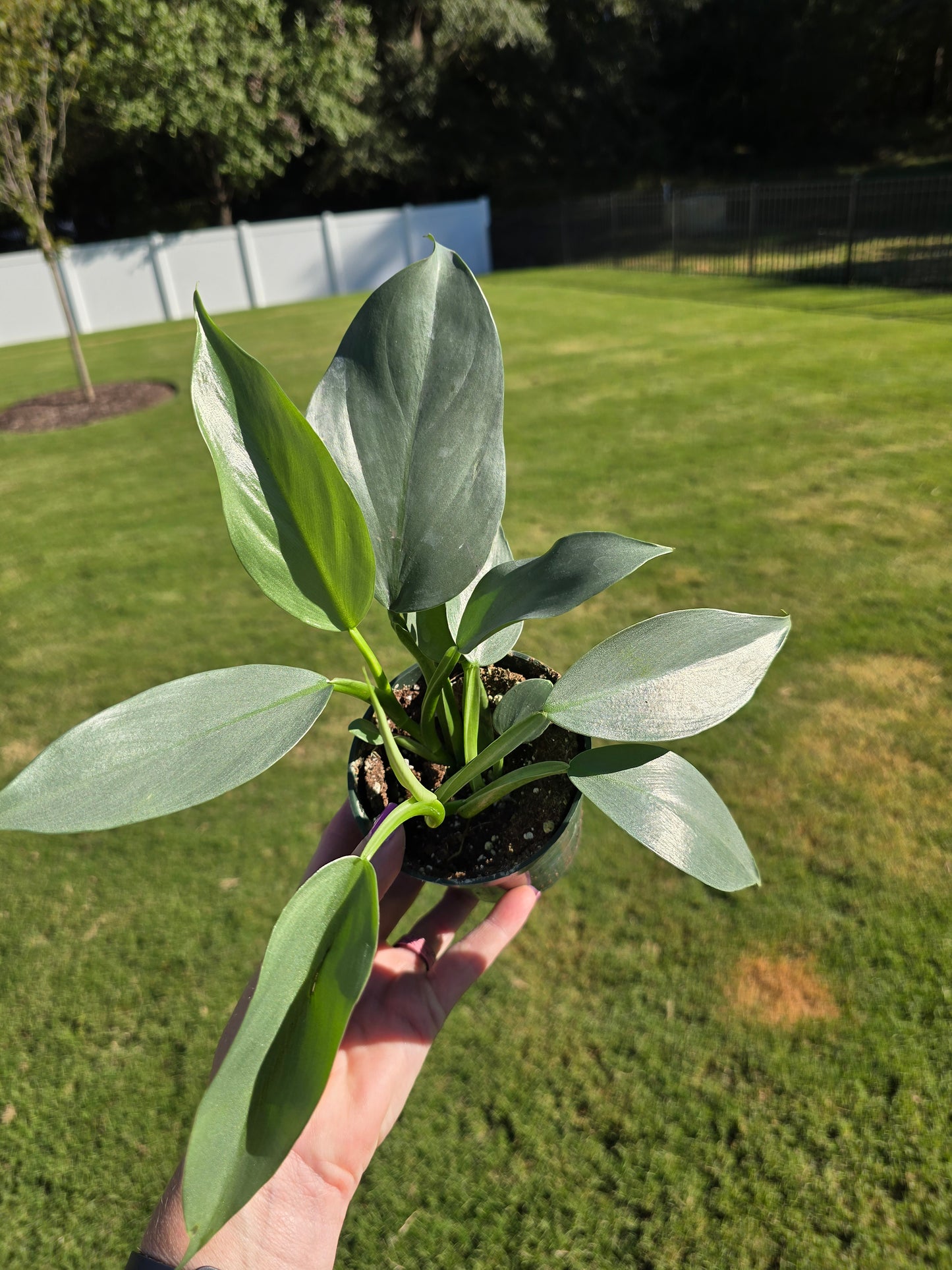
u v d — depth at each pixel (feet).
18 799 2.07
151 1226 2.40
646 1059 4.68
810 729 6.98
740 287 32.14
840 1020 4.74
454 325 2.64
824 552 9.82
